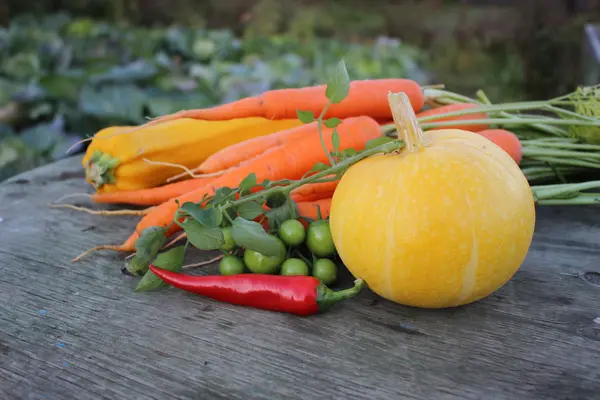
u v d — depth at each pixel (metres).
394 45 1.71
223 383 0.41
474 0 2.17
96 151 0.62
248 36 2.03
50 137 1.18
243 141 0.61
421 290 0.44
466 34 1.97
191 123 0.63
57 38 1.66
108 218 0.64
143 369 0.42
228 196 0.49
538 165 0.65
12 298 0.50
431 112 0.63
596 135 0.61
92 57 1.47
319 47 1.76
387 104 0.61
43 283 0.52
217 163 0.59
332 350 0.43
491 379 0.40
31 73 1.46
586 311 0.46
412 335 0.44
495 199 0.42
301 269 0.49
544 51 1.76
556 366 0.41
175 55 1.69
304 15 2.32
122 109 1.19
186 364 0.42
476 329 0.44
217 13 2.49
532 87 1.65
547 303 0.47
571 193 0.58
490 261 0.42
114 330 0.46
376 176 0.44
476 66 1.78
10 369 0.42
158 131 0.62
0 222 0.63
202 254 0.56
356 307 0.47
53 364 0.43
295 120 0.65
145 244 0.50
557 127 0.68
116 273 0.53
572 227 0.58
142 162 0.62
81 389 0.41
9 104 1.29
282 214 0.51
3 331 0.46
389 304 0.48
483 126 0.64
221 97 1.38
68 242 0.59
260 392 0.40
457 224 0.41
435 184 0.42
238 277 0.47
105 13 2.46
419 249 0.42
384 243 0.43
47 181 0.74
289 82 1.44
